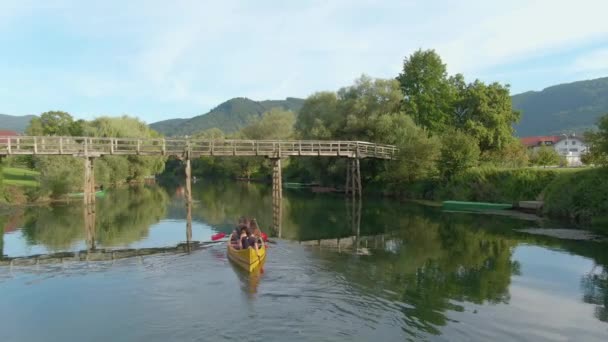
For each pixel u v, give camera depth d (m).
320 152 41.75
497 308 12.00
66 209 35.34
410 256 18.48
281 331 10.36
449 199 40.81
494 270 16.09
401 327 10.59
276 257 18.19
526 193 34.78
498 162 45.59
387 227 26.94
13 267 16.77
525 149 53.16
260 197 48.59
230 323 10.84
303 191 56.97
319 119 55.22
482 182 38.38
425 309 11.81
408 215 32.31
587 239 21.98
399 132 46.34
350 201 43.31
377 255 18.69
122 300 12.70
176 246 21.12
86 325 10.92
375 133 50.56
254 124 82.12
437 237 23.27
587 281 14.71
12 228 26.41
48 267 16.73
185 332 10.38
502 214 32.09
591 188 26.97
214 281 14.45
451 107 55.91
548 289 13.80
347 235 24.25
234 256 17.28
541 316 11.45
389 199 44.72
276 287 13.75
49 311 11.91
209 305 12.11
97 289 13.77
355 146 43.31
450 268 16.34
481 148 52.56
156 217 31.80
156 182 80.12
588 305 12.34
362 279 14.70
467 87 56.66
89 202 34.62
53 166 40.62
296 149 42.28
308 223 28.92
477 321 11.02
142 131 75.50
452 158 41.56
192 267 16.52
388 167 46.28
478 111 52.81
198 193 53.91
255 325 10.72
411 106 52.56
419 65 57.00
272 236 23.95
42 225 27.61
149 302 12.46
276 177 38.84
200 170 107.31
